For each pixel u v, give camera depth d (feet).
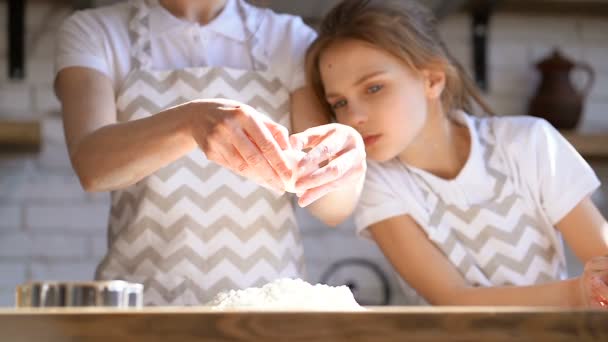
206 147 5.45
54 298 4.78
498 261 7.06
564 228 7.14
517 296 6.75
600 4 11.74
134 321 4.37
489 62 11.98
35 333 4.35
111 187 6.03
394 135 7.02
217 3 6.81
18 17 10.86
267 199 6.49
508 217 7.11
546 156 7.17
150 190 6.39
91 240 11.02
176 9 6.77
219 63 6.72
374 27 7.02
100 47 6.55
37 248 10.90
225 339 4.39
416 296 7.50
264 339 4.40
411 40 7.16
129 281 6.32
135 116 6.50
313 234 11.48
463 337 4.45
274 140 5.33
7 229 10.87
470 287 6.95
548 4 11.75
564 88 11.27
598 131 12.05
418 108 7.15
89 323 4.37
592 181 7.14
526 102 11.94
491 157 7.27
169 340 4.38
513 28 12.08
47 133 11.04
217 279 6.33
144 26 6.67
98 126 6.24
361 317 4.43
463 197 7.16
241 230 6.41
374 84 7.02
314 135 5.73
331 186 5.63
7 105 10.96
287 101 6.76
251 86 6.64
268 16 6.93
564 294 6.64
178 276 6.30
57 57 6.58
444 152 7.30
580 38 12.20
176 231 6.36
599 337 4.47
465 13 11.98
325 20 7.30
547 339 4.46
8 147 10.79
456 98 7.59
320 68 6.99
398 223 7.14
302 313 4.42
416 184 7.25
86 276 10.96
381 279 11.47
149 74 6.57
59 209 11.00
